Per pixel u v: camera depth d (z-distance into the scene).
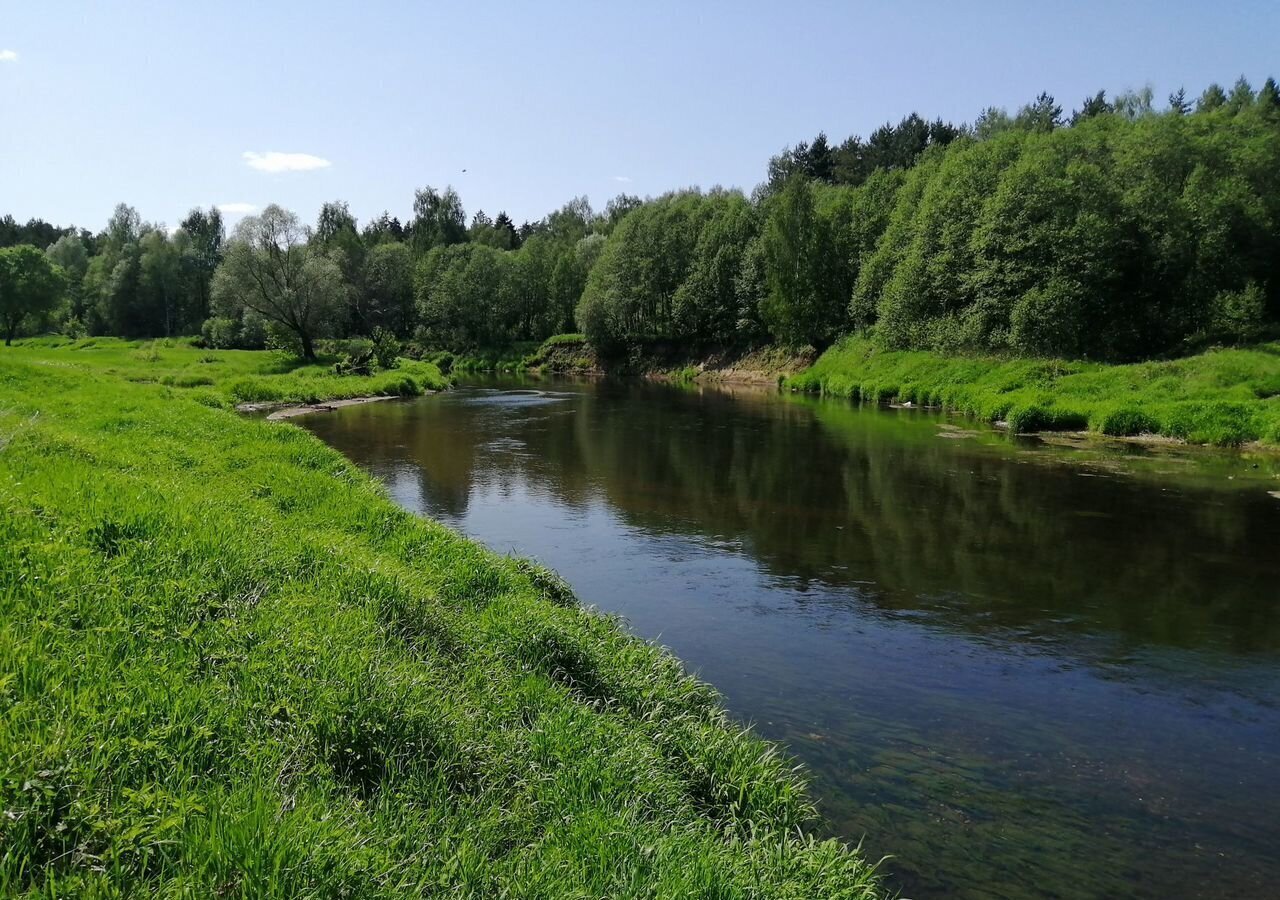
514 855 4.29
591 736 5.91
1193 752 7.86
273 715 4.57
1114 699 9.02
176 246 102.06
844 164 101.50
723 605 11.85
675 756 6.56
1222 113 60.59
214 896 3.15
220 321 79.50
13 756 3.39
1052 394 35.25
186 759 3.92
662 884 4.29
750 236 71.56
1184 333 45.09
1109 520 17.31
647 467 23.55
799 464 24.20
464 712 5.53
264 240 63.66
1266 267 47.62
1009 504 18.81
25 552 5.39
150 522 6.68
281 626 5.59
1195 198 45.78
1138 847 6.28
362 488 13.97
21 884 3.02
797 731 7.98
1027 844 6.25
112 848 3.18
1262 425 27.05
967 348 45.88
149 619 5.11
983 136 80.75
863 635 10.78
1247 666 10.00
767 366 65.50
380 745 4.71
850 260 61.84
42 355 57.16
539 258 94.62
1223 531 16.39
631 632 10.49
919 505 18.72
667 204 85.25
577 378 71.81
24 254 80.25
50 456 9.16
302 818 3.71
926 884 5.70
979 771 7.36
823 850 5.39
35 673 4.06
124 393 23.70
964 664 9.89
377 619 6.46
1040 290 42.38
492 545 14.83
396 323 94.56
